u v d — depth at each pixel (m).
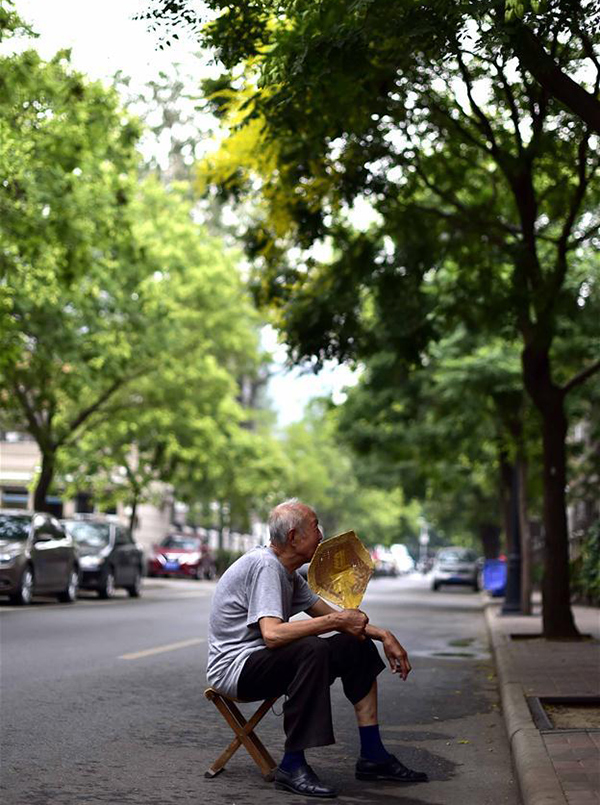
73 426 30.58
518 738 7.41
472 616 26.62
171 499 63.09
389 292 16.84
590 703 9.29
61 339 25.06
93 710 9.23
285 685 6.61
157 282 31.05
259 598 6.58
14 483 52.84
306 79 9.88
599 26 8.34
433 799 6.45
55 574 24.22
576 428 44.47
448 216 16.25
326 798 6.39
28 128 17.16
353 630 6.48
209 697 6.85
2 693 9.95
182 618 20.00
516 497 25.86
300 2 9.35
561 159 14.49
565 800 5.62
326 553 6.56
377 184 14.90
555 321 16.03
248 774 6.99
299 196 14.66
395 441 33.78
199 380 36.19
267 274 16.80
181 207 35.44
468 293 16.86
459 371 26.36
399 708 10.05
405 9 8.87
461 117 15.12
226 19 9.97
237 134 13.85
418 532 116.25
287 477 62.53
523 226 15.52
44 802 6.13
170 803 6.20
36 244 19.08
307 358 16.94
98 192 20.42
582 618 21.67
